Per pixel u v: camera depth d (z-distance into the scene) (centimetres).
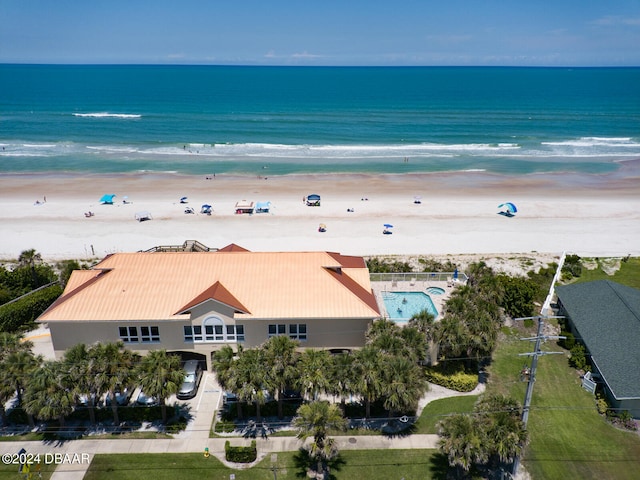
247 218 7838
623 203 8769
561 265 6038
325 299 3903
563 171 10838
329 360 3262
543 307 4978
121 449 3288
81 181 9744
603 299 4588
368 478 3092
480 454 2769
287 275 4047
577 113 19550
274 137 14100
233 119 16988
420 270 5966
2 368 3238
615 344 4000
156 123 15975
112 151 12162
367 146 13138
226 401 3622
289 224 7600
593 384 3859
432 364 3972
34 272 5247
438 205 8581
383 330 3550
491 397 3064
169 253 4162
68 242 6831
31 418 3450
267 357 3262
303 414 2916
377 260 6200
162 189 9300
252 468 3155
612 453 3294
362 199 8838
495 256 6488
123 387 3175
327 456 2912
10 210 8031
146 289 3909
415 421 3541
